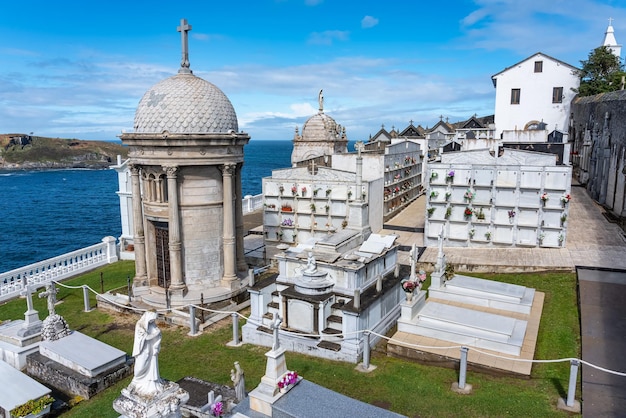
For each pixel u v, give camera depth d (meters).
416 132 57.00
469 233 27.11
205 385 13.66
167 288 20.77
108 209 77.69
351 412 10.77
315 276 16.84
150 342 10.45
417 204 41.97
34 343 16.89
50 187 110.69
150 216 20.81
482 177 26.39
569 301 19.77
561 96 53.38
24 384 13.86
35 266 24.67
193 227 20.53
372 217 30.91
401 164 39.19
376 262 18.58
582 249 25.27
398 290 19.28
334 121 44.47
